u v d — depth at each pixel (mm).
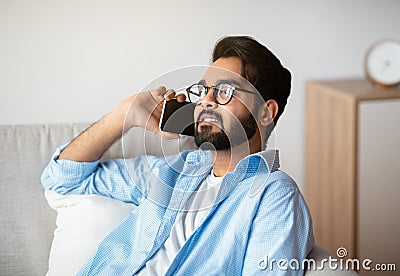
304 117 2914
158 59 2715
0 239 1970
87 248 1791
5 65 2598
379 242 3100
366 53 2709
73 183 1894
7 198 1990
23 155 2027
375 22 2904
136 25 2672
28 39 2596
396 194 3082
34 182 2012
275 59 1681
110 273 1689
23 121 2652
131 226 1758
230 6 2744
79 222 1829
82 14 2621
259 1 2771
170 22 2699
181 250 1625
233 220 1624
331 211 2775
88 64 2662
